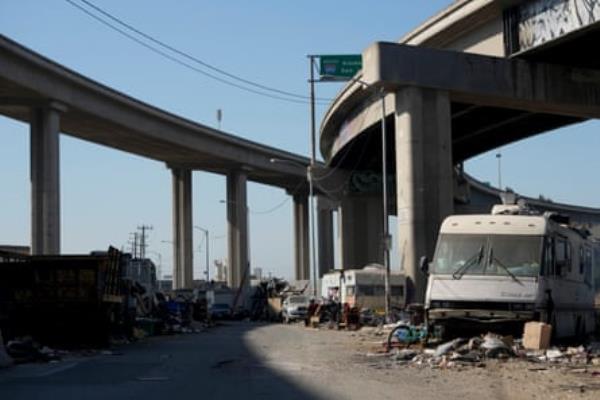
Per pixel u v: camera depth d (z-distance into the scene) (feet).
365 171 258.78
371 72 135.23
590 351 68.69
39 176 191.42
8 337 94.63
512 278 70.95
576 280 84.64
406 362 66.80
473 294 70.74
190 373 62.69
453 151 232.94
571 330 82.02
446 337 73.61
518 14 129.08
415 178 133.28
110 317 101.91
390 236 138.41
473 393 46.78
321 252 327.47
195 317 204.95
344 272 174.19
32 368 69.05
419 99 134.82
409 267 132.67
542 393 46.14
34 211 191.31
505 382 51.60
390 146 218.38
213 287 327.67
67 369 67.77
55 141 193.67
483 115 182.29
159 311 152.87
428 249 132.67
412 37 153.28
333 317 168.04
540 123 192.24
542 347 67.87
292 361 72.28
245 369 65.10
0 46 166.61
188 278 311.68
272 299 261.03
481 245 72.84
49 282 95.76
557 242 75.97
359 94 188.14
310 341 107.65
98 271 95.96
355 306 156.66
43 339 95.35
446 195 133.59
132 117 231.71
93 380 58.08
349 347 92.07
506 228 73.31
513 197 85.15
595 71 142.31
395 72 133.59
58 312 95.55
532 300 70.03
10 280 96.02
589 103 141.59
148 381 56.90
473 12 135.03
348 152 231.50
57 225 192.85
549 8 121.39
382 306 168.04
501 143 219.41
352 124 205.36
